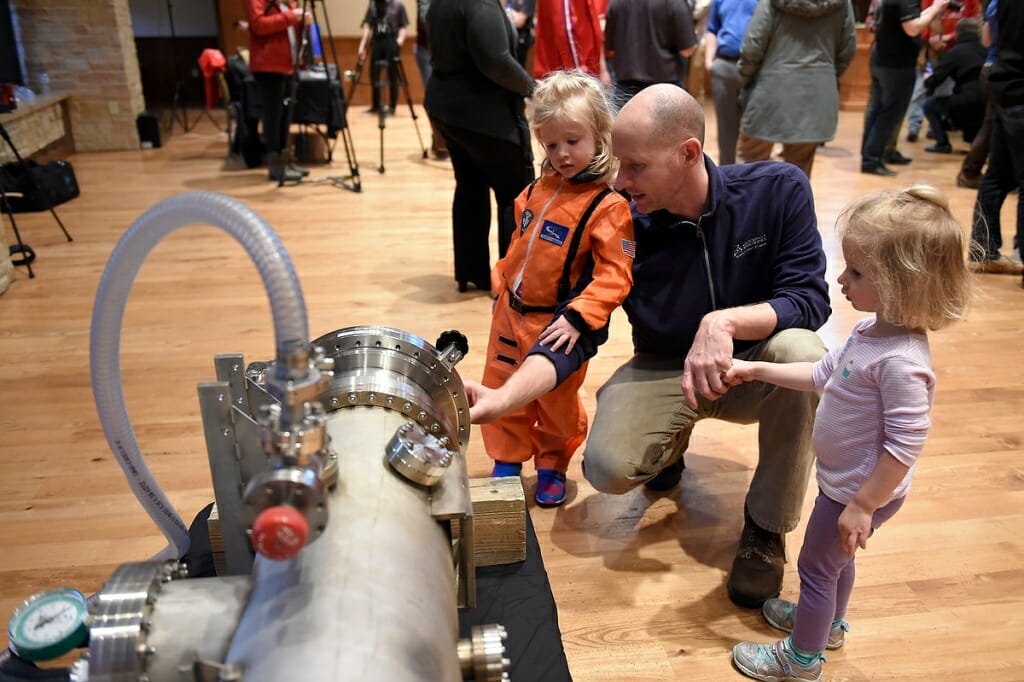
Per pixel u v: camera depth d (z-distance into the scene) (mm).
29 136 6078
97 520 2219
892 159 6383
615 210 1904
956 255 1338
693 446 2600
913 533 2176
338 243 4520
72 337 3334
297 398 768
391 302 3678
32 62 6809
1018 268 4051
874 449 1443
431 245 4500
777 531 1862
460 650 924
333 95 6242
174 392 2867
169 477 2381
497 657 924
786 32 4098
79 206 5262
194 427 2648
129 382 2936
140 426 2646
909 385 1374
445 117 3254
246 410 1116
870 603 1930
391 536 836
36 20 6688
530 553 1527
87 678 857
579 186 1961
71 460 2492
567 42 4234
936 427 2691
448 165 6426
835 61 4223
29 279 3959
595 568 2045
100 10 6781
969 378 3029
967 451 2555
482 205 3607
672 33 4273
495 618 1373
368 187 5738
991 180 3994
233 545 1165
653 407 1967
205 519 1518
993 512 2266
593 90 1903
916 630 1850
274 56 5465
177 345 3244
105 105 7074
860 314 3570
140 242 916
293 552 754
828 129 4273
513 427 2209
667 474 2332
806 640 1617
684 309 1971
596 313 1776
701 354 1724
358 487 899
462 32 3078
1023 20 3547
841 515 1460
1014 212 4992
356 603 746
